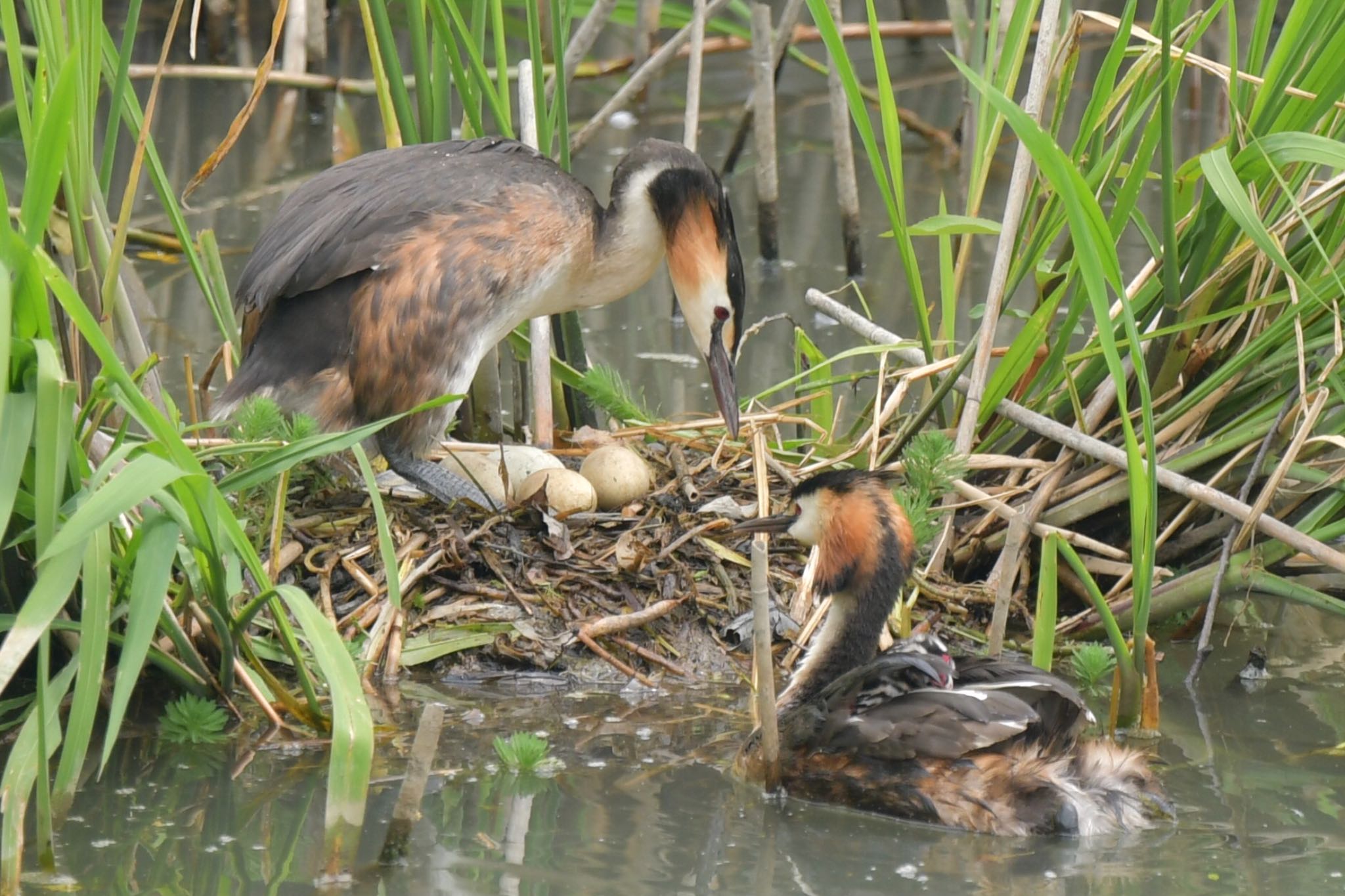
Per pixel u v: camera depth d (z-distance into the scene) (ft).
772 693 25.94
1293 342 35.09
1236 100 34.53
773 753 26.21
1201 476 36.06
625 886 22.86
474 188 35.12
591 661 32.53
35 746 24.02
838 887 22.88
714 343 39.11
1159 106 34.45
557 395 42.88
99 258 33.35
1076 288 38.81
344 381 34.60
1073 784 25.08
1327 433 35.47
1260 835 24.76
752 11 57.16
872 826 25.27
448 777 26.86
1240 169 32.58
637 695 31.58
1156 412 37.06
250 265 34.91
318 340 34.47
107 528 25.07
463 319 34.78
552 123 53.88
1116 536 37.14
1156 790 25.75
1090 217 27.40
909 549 29.14
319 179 35.83
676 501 36.47
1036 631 30.78
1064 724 26.27
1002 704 25.02
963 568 36.55
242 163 64.85
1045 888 22.86
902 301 54.60
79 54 27.81
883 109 35.32
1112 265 27.81
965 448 35.14
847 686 27.43
